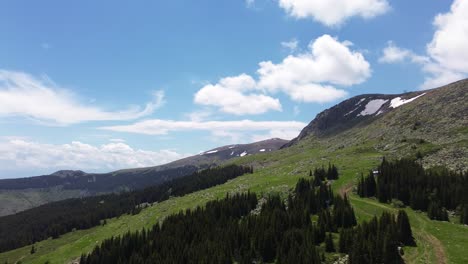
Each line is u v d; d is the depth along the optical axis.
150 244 111.50
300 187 108.56
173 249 100.75
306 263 67.38
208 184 193.50
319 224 79.38
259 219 91.06
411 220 79.00
